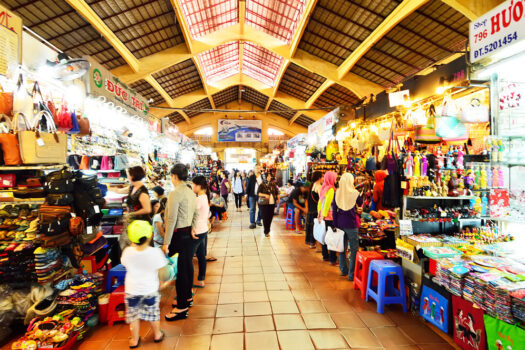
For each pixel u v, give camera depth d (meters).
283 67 13.09
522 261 2.49
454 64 3.17
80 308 2.48
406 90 3.81
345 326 2.68
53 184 2.52
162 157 7.48
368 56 9.27
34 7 6.36
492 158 2.75
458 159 3.16
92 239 2.96
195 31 10.52
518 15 2.07
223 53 14.05
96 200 2.89
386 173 3.99
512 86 2.63
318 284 3.66
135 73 10.63
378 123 4.74
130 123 5.09
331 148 6.40
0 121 2.59
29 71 2.87
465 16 6.01
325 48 10.02
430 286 2.67
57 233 2.46
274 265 4.38
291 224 7.16
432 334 2.56
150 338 2.49
